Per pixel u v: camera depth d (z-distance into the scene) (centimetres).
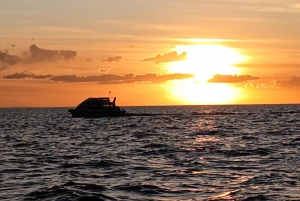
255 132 8656
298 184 3262
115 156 4906
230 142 6531
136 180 3472
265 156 4800
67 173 3809
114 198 2909
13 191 3100
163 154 5050
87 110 14750
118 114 15262
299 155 4862
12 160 4638
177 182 3381
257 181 3378
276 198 2862
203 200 2848
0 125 12562
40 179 3538
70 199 2866
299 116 17625
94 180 3488
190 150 5425
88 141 6950
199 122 13050
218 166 4116
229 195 2956
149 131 9188
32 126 11819
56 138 7662
